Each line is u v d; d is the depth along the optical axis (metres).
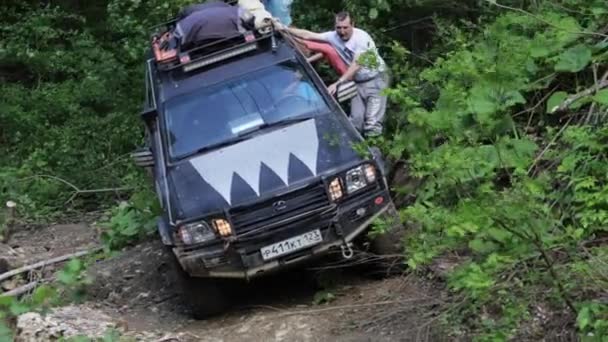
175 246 7.36
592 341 5.27
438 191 6.19
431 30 10.88
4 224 11.34
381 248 7.37
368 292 7.34
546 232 5.65
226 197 7.32
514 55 6.75
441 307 6.48
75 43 16.84
